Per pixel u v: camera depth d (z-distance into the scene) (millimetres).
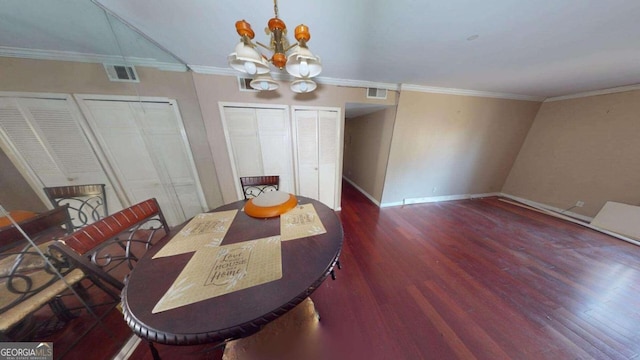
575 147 2936
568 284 1619
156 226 2008
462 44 1515
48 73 1208
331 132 2594
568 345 1171
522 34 1371
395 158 2994
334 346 1135
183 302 665
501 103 3131
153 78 1768
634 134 2449
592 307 1413
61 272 1013
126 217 1135
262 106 2260
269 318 628
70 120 1349
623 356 1117
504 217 2859
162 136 1922
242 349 941
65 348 1038
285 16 1181
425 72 2135
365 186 3738
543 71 2072
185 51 1669
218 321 607
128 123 1693
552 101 3172
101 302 1198
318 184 2777
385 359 1098
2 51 1013
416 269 1790
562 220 2789
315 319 1137
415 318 1332
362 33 1360
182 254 910
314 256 894
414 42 1483
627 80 2281
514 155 3576
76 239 881
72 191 1362
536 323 1301
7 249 884
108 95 1533
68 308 1087
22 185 1064
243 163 2414
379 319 1321
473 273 1744
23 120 1116
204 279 760
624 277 1688
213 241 1006
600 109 2688
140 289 719
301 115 2420
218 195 2434
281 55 852
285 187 2641
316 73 993
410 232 2430
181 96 1965
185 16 1195
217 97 2119
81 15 1154
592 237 2328
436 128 2994
